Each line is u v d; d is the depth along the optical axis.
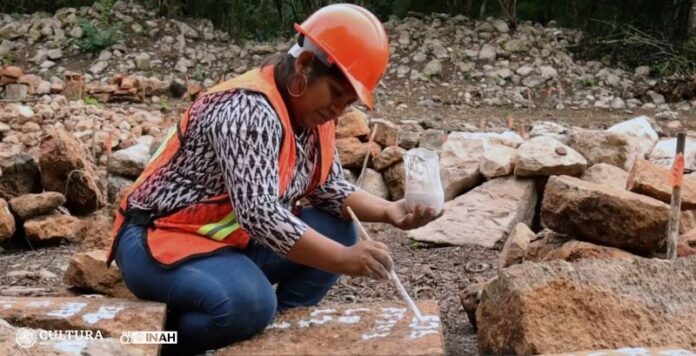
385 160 6.32
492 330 3.16
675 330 3.05
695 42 13.38
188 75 13.29
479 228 5.46
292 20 15.77
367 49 3.10
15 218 5.61
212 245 3.20
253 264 3.22
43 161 5.84
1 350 2.71
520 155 5.67
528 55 13.29
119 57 13.52
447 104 12.16
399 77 12.95
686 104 12.30
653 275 3.16
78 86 11.20
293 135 3.17
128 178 6.29
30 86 11.22
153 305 3.20
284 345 3.06
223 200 3.19
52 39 13.92
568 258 3.68
